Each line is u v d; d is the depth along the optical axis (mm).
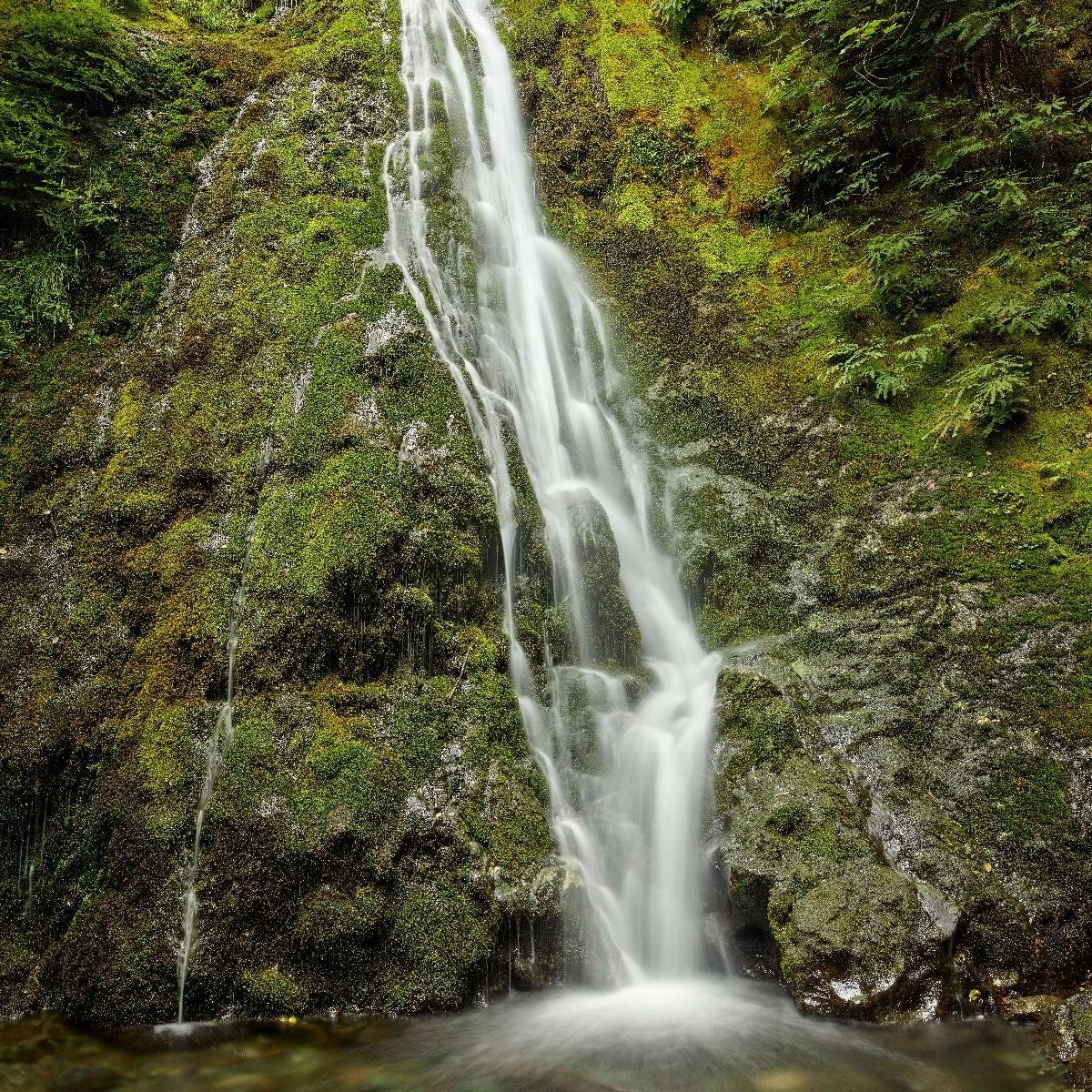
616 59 8688
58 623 5270
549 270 7684
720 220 8008
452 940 4262
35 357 6703
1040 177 7195
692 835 4887
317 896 4258
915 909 4160
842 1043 3850
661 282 7711
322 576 4891
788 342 7156
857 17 7945
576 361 7273
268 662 4758
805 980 4082
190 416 5875
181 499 5527
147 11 9047
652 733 5285
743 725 5086
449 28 8719
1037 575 5367
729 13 8609
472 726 4840
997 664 5156
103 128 7504
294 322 6168
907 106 7758
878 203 7684
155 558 5285
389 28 8336
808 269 7559
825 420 6645
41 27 7426
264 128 7574
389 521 5133
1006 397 6094
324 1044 3938
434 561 5227
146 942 4191
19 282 6848
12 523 5875
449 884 4375
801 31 8438
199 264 6898
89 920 4391
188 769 4535
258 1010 4148
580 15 9031
